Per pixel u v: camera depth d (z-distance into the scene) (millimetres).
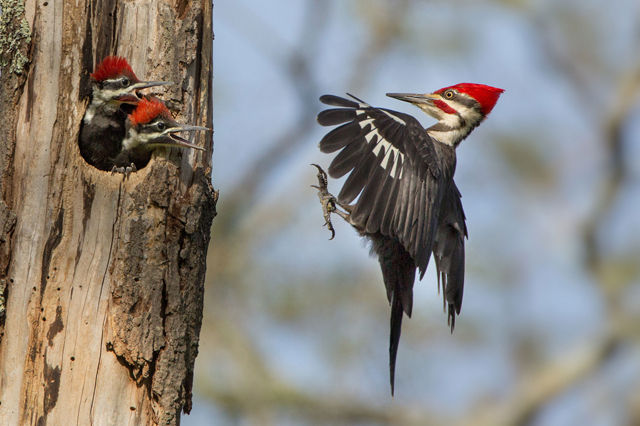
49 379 9453
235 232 19781
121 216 9727
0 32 10125
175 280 9820
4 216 9750
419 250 11453
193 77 10641
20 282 9656
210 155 10727
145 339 9539
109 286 9617
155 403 9555
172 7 10562
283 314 18172
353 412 18438
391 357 12672
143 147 10047
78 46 10211
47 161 9906
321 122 11484
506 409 20062
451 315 13508
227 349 18438
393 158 11523
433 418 18766
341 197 11258
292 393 18281
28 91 10078
